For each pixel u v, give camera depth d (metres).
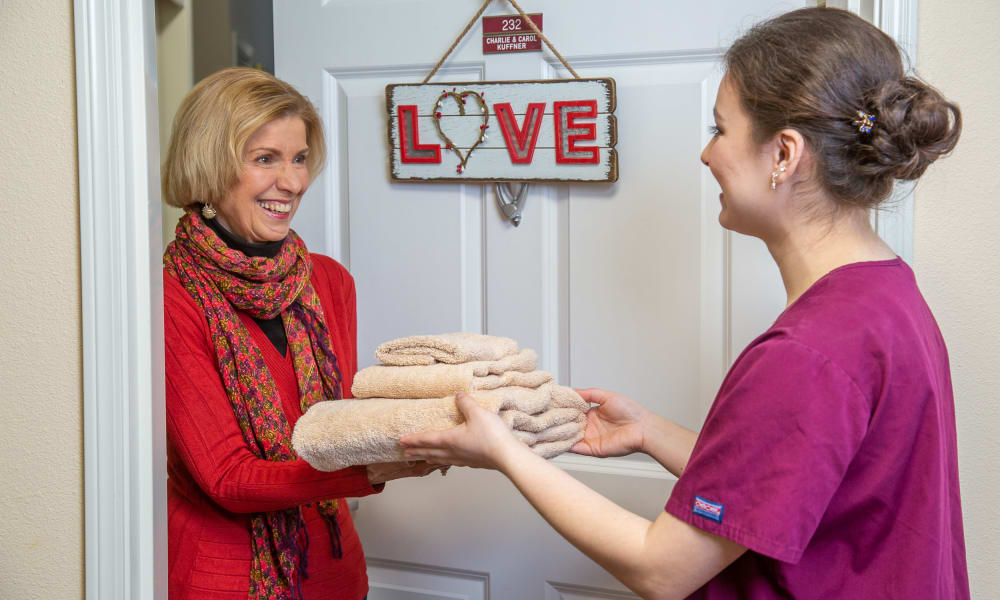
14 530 1.09
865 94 0.76
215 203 1.23
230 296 1.21
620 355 1.56
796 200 0.81
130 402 1.03
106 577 1.05
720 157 0.85
